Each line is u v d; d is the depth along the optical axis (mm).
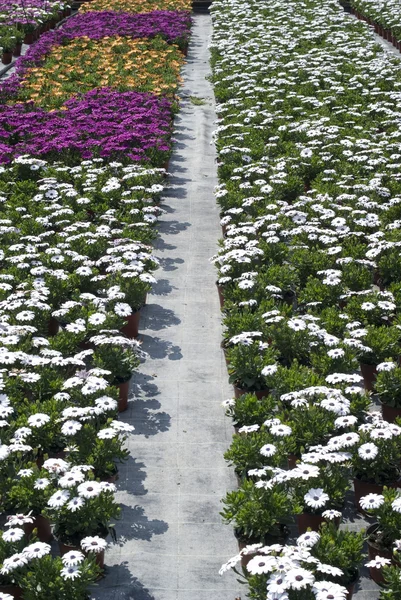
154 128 20734
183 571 8805
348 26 33969
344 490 8867
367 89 24469
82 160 19672
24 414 10016
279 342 11742
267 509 8477
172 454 10703
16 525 8508
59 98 24406
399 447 9422
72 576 7406
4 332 11641
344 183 17344
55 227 16594
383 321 12773
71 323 12109
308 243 15078
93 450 9539
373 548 8344
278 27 32875
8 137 20906
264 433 9562
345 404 9688
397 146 19422
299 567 7074
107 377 11234
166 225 17688
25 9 34625
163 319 14031
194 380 12359
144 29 31906
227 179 18656
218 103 25484
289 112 22781
